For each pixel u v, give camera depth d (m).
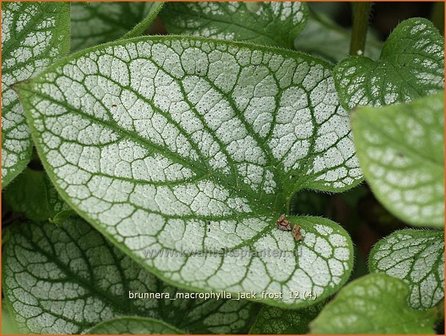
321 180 0.46
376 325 0.38
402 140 0.36
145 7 0.58
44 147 0.41
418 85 0.45
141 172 0.43
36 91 0.41
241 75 0.45
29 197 0.51
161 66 0.44
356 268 0.56
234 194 0.45
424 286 0.43
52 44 0.46
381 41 0.65
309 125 0.46
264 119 0.46
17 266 0.48
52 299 0.47
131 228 0.41
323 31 0.63
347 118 0.46
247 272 0.41
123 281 0.48
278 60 0.45
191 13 0.53
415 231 0.46
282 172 0.46
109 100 0.43
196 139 0.45
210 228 0.43
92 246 0.49
